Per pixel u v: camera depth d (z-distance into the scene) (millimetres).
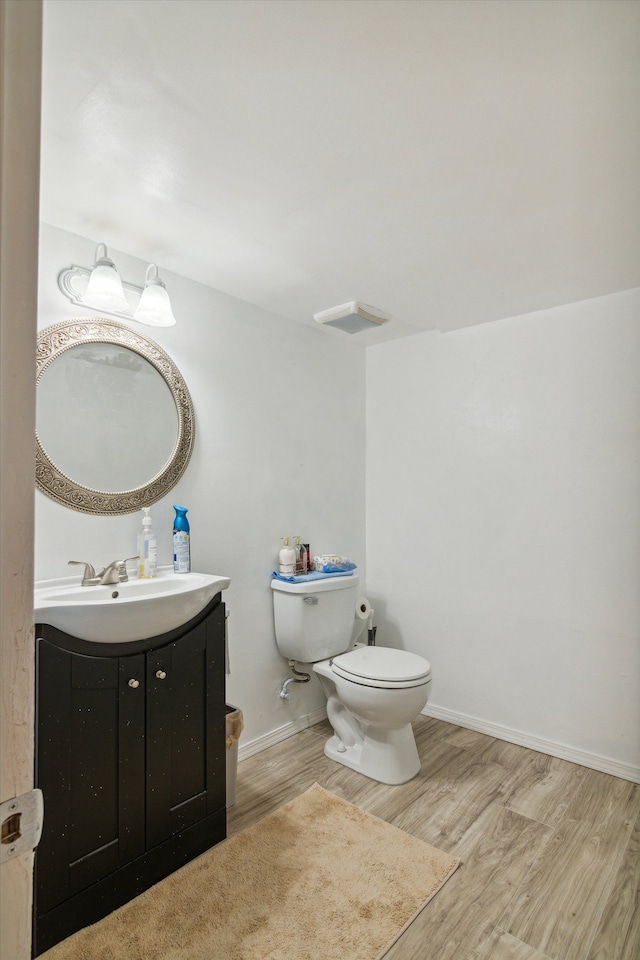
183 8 966
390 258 1979
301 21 995
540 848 1719
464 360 2740
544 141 1331
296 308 2512
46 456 1690
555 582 2398
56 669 1353
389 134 1305
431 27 1010
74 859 1380
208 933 1383
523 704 2482
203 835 1697
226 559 2299
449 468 2783
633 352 2211
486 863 1648
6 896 476
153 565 1897
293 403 2662
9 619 481
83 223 1736
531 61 1089
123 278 1946
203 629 1722
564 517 2379
